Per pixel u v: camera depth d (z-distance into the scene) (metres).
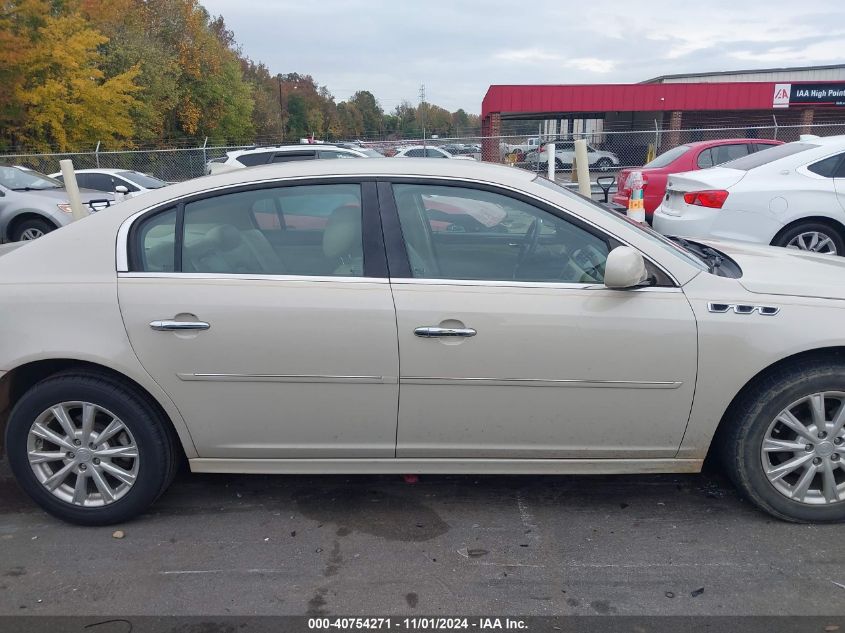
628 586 2.73
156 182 15.70
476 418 3.03
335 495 3.51
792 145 7.30
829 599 2.63
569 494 3.48
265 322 2.93
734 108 27.97
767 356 2.92
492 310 2.92
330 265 3.04
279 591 2.73
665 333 2.91
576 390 2.97
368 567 2.88
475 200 3.10
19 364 2.99
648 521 3.21
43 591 2.74
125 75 26.22
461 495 3.49
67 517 3.19
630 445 3.08
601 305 2.93
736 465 3.11
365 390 2.99
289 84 83.56
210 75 43.62
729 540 3.03
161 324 2.94
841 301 2.99
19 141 24.38
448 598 2.67
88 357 2.96
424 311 2.91
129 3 35.06
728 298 2.96
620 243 3.04
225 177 3.17
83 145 25.72
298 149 13.33
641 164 25.45
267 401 3.02
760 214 6.82
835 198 6.68
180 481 3.68
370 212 3.07
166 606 2.64
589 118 33.41
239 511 3.36
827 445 3.03
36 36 22.11
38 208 10.80
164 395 3.01
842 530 3.10
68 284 3.01
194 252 3.06
